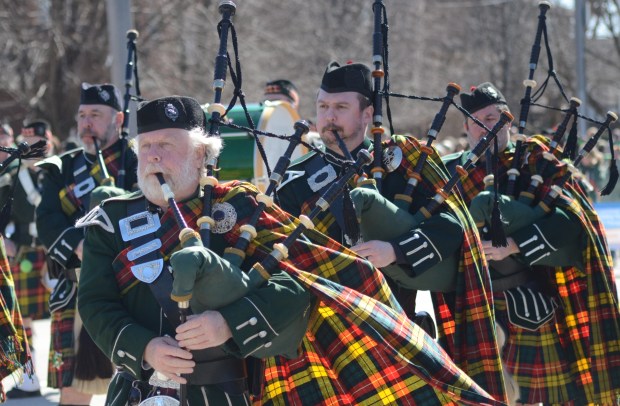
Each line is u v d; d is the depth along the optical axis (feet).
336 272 17.87
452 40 169.48
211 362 17.08
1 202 38.42
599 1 142.72
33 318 39.09
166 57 104.83
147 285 17.12
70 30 94.43
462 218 22.11
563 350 27.25
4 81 95.71
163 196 17.13
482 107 27.35
